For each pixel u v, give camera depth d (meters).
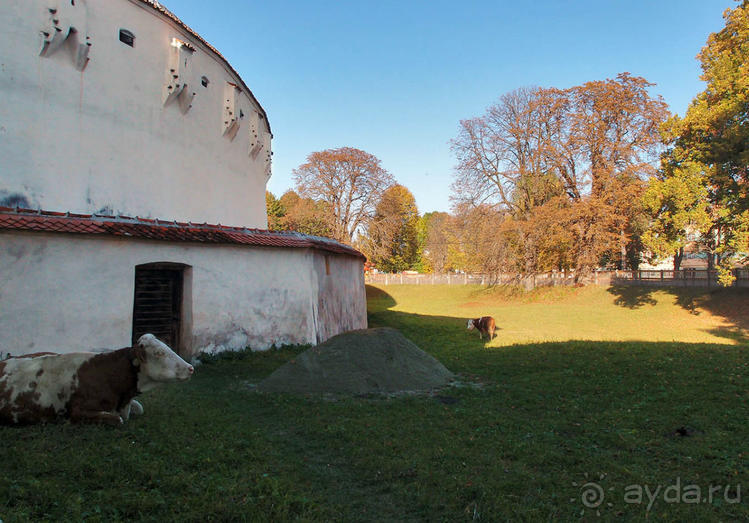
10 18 11.85
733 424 6.56
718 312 30.62
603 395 8.65
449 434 6.51
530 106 41.66
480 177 44.97
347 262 21.88
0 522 3.57
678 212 27.31
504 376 11.04
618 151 38.50
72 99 12.95
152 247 11.99
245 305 13.82
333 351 10.12
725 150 25.41
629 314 32.38
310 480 5.00
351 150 49.34
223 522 3.91
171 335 12.66
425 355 11.02
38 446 5.19
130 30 14.64
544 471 5.23
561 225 39.31
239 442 5.86
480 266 45.28
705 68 28.20
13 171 11.64
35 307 10.02
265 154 23.62
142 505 4.01
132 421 6.40
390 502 4.53
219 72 18.91
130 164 14.41
